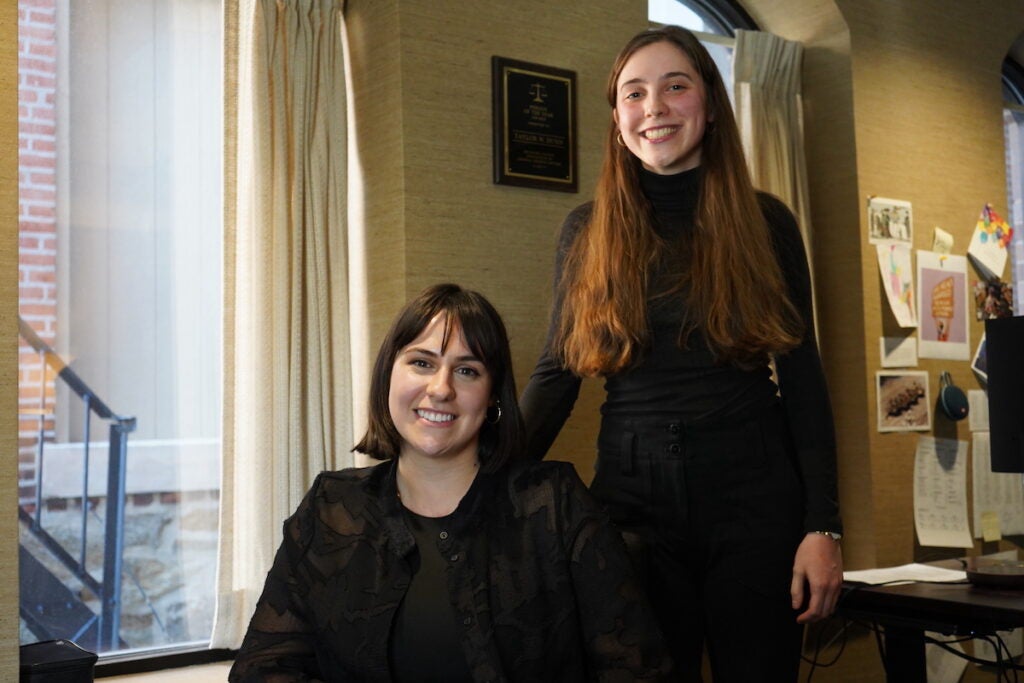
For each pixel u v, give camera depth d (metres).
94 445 2.55
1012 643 3.94
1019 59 4.73
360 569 1.64
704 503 1.97
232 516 2.62
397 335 1.72
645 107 2.00
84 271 2.56
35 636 2.45
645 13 3.28
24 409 2.46
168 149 2.70
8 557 1.91
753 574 1.96
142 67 2.67
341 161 2.77
